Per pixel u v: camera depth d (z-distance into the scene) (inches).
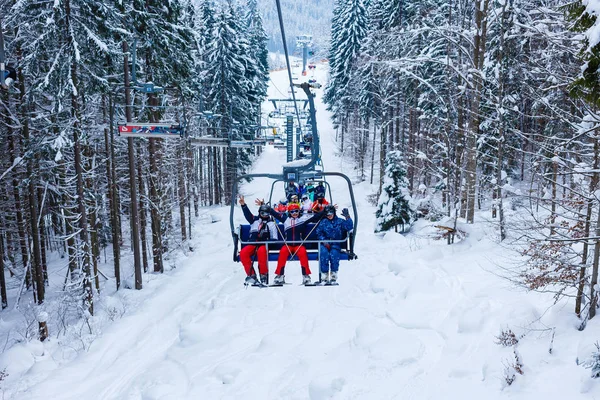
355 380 408.8
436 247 750.5
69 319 761.6
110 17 743.1
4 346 696.4
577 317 401.4
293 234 355.6
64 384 520.4
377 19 1652.3
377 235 1034.1
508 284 528.7
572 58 593.9
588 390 293.4
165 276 955.3
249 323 602.5
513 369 348.2
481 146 1005.8
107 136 916.0
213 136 1565.0
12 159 876.6
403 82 1456.7
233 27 1569.9
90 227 898.1
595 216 418.3
